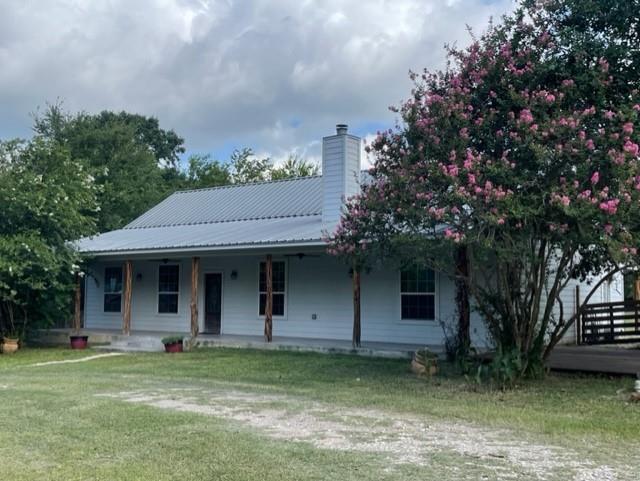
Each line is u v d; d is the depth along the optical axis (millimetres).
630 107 8453
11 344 15852
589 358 12281
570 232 8258
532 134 8312
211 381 10344
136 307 20328
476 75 9406
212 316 18719
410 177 9031
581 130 8305
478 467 5176
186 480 4914
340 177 16469
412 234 9086
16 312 16969
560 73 9117
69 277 17516
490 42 9688
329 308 16484
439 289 14656
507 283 9734
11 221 15883
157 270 19953
